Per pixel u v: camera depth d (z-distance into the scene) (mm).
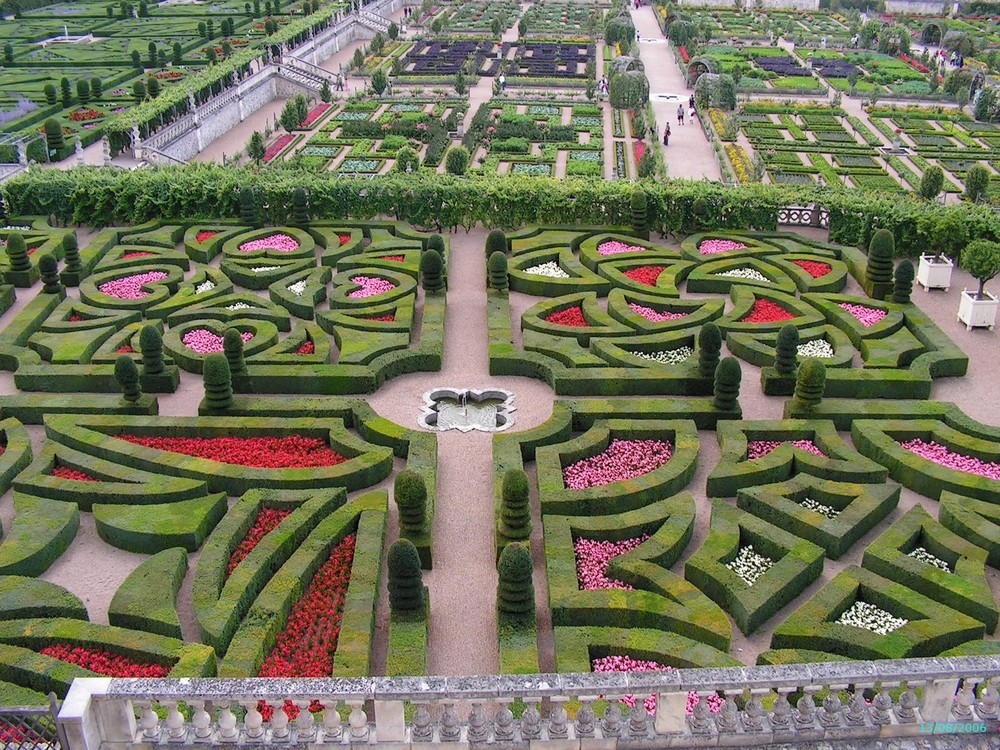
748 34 132750
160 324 43469
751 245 53344
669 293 46188
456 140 82625
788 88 100750
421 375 40656
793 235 54281
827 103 97375
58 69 106250
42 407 36438
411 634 25156
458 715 21516
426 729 18969
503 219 57125
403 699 18438
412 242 53250
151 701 18531
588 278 48156
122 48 116000
